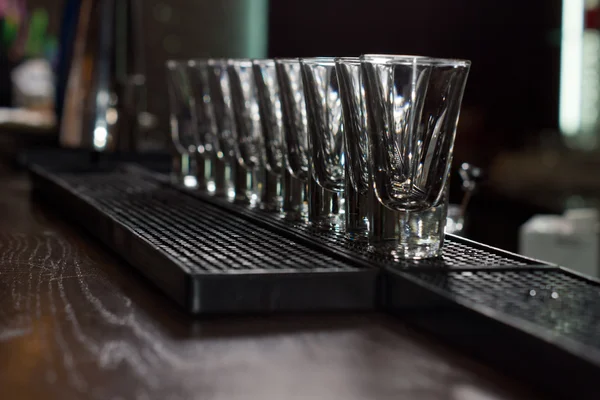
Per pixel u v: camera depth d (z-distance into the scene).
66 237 0.82
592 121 2.40
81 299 0.59
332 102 0.69
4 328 0.54
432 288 0.53
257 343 0.51
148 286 0.63
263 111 0.77
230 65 0.82
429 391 0.46
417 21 2.51
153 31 2.14
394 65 0.60
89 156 1.36
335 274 0.57
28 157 1.32
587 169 2.39
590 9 2.38
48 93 2.13
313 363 0.49
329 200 0.69
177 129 0.97
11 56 2.14
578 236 1.64
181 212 0.80
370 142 0.62
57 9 2.19
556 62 2.48
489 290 0.55
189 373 0.47
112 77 1.42
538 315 0.50
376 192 0.62
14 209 1.00
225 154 0.88
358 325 0.55
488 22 2.54
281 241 0.68
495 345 0.49
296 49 2.35
